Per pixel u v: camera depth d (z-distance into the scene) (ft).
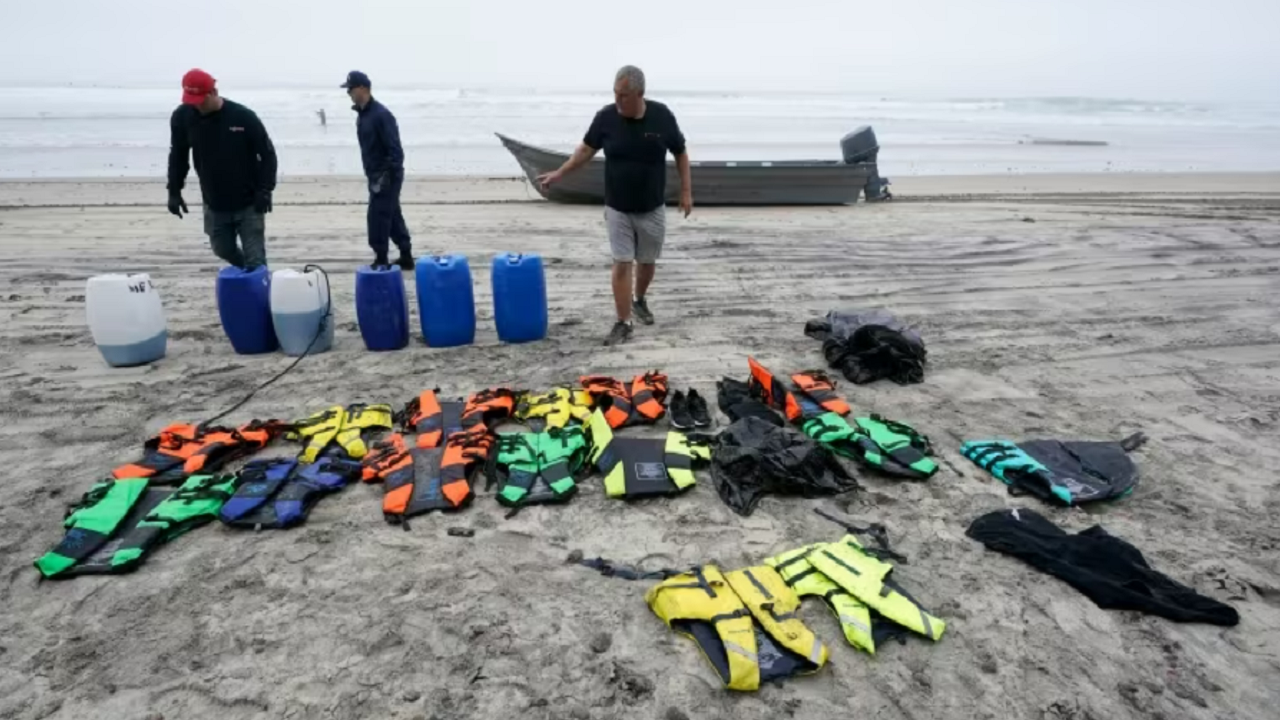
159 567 9.82
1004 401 15.60
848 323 18.75
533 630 8.80
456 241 31.32
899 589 9.32
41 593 9.29
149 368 16.78
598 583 9.65
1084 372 17.29
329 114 112.78
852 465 12.81
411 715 7.61
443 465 11.94
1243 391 16.19
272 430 13.29
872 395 15.83
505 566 9.95
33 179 50.72
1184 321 21.13
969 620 9.02
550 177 18.88
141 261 27.09
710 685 8.04
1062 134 113.80
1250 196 48.85
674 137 17.93
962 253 30.01
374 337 17.76
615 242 18.22
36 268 25.81
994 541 10.41
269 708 7.66
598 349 18.37
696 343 18.97
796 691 7.97
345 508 11.28
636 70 16.67
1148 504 11.64
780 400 14.66
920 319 21.35
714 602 8.86
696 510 11.34
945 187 54.39
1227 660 8.42
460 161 67.36
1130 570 9.73
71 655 8.32
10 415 14.29
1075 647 8.59
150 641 8.54
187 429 13.12
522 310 18.31
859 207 42.80
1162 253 29.86
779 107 173.78
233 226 19.19
